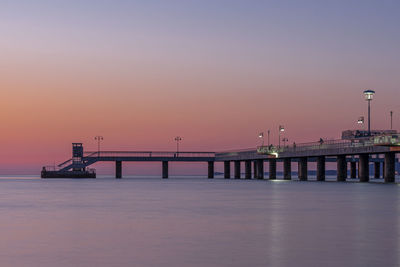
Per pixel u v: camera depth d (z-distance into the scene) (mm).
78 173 184875
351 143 123875
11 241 26391
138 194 72562
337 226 32188
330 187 97562
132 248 24250
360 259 21500
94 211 43906
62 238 27328
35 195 70000
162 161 193625
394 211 42875
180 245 25047
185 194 72625
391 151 110062
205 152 192625
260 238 27156
